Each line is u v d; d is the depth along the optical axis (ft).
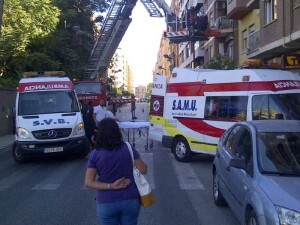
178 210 24.90
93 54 127.44
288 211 14.64
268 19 70.28
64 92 46.62
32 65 94.43
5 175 37.17
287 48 66.28
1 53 82.64
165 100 45.11
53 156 47.50
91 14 130.72
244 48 104.53
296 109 33.96
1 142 64.75
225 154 23.11
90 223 22.56
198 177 34.81
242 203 18.17
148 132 52.29
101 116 47.75
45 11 84.53
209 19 141.59
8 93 79.92
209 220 22.84
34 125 42.22
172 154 47.93
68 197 28.43
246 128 21.38
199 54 157.58
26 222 22.90
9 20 79.46
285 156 18.31
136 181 13.69
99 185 13.38
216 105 39.06
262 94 35.14
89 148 45.73
